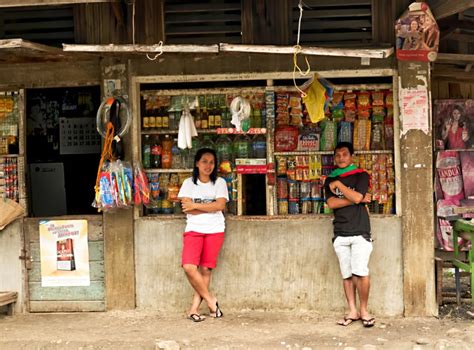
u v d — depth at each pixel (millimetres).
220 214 5715
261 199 6320
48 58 5766
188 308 5910
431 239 5660
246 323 5559
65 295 6035
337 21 5777
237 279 5875
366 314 5438
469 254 5918
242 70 5809
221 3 5840
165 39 5891
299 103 5922
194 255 5574
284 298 5840
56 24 5992
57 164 7121
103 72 5898
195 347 4984
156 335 5273
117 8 5688
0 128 6129
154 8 5871
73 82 5992
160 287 5926
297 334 5242
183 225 5895
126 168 5754
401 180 5684
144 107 6055
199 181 5680
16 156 6086
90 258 5996
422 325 5465
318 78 5566
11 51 5195
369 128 5871
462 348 4836
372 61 5699
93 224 5992
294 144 5969
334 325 5480
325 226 5789
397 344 4965
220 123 5969
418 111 5621
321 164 5945
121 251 5934
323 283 5801
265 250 5844
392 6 5707
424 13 5141
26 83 6043
